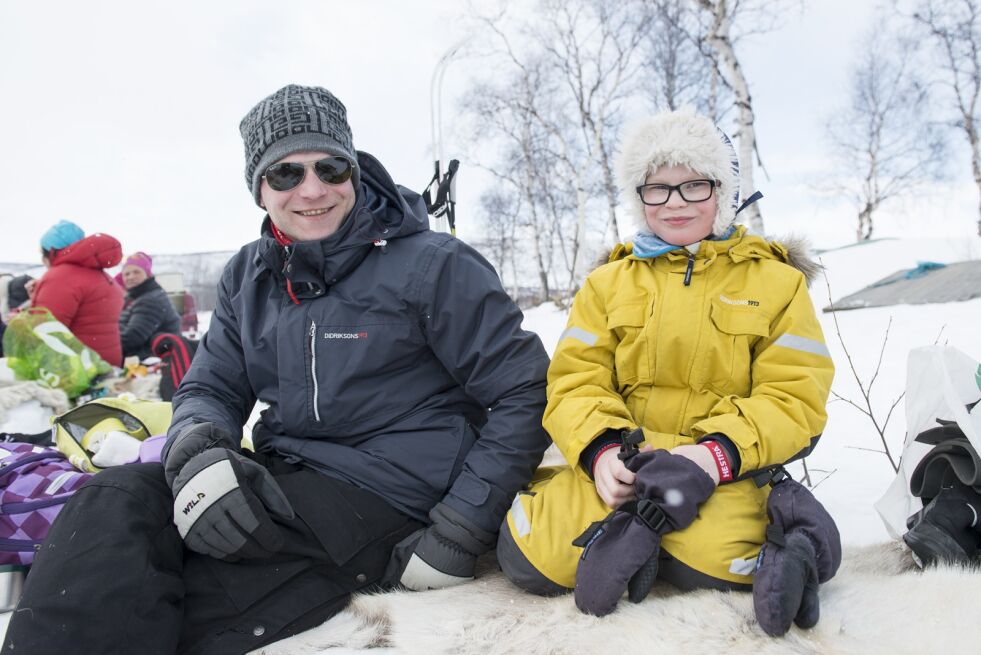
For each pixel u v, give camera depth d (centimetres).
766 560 124
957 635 110
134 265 561
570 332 178
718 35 898
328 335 168
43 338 341
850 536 193
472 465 163
